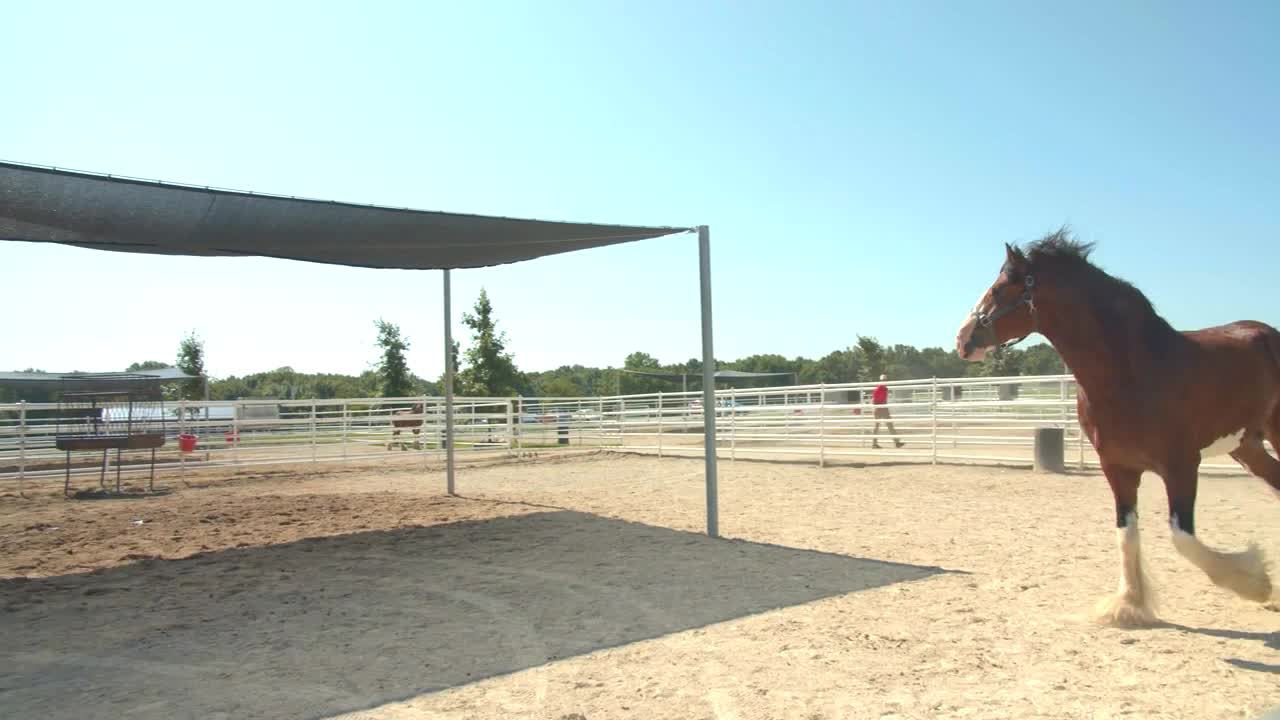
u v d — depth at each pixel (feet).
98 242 25.18
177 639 15.84
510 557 23.30
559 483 43.73
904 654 13.85
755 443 63.62
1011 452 48.88
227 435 53.57
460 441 66.49
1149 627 14.98
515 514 31.81
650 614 16.93
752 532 26.68
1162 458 14.70
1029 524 26.43
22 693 12.98
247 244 25.96
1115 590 17.88
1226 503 28.94
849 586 18.86
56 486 43.27
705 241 26.68
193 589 19.95
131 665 14.30
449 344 38.42
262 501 36.68
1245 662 12.97
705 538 25.72
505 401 61.93
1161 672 12.60
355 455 56.65
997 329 16.19
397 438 63.05
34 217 21.71
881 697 11.90
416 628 16.29
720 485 40.47
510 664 13.89
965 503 31.40
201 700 12.51
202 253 27.96
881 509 30.83
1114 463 15.49
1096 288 15.35
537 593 18.99
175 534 28.07
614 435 62.90
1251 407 15.39
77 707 12.33
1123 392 14.90
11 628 16.71
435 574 21.24
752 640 14.89
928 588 18.47
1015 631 14.99
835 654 13.93
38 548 25.77
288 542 26.16
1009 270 15.99
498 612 17.39
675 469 49.62
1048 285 15.57
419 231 25.36
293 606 18.22
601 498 36.58
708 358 26.43
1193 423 14.61
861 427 52.54
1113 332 15.05
